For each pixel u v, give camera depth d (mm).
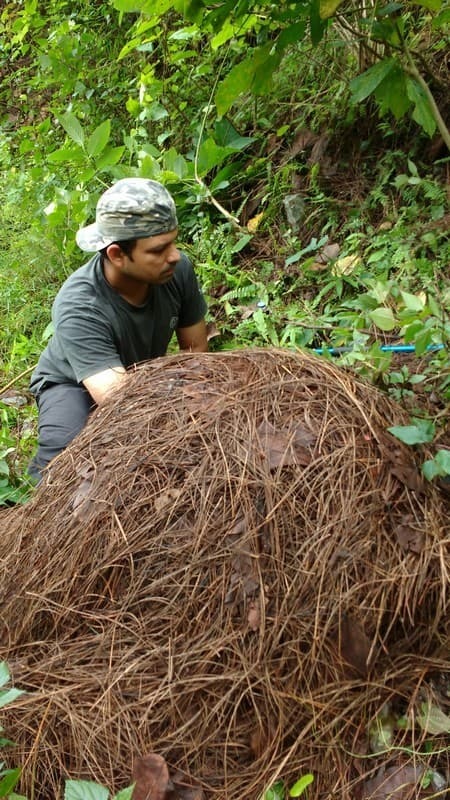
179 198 4445
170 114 4938
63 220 4379
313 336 3469
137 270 2766
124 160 4926
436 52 4168
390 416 2217
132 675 1917
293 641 1872
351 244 3963
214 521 1958
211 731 1865
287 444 2031
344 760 1873
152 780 1790
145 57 5332
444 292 3297
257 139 4730
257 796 1808
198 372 2287
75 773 1869
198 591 1926
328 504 1954
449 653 1980
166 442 2105
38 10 6199
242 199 4602
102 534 2045
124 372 2844
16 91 7051
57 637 2047
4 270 4879
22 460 3479
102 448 2209
